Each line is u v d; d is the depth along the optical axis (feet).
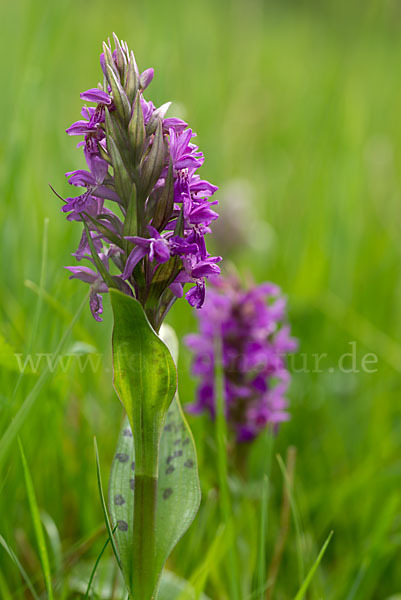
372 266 3.35
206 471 2.09
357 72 5.03
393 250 3.39
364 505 2.11
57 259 2.22
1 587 1.82
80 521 2.00
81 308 1.84
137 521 1.67
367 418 2.45
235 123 4.32
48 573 1.75
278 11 7.80
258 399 2.14
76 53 4.33
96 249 1.68
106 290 1.68
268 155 4.28
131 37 4.25
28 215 2.67
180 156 1.64
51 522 1.96
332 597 1.95
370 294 3.26
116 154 1.63
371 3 4.91
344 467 2.23
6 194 2.35
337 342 2.95
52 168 3.06
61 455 2.02
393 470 2.10
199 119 3.70
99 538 1.97
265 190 4.12
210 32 4.78
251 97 4.68
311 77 4.93
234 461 2.13
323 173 3.61
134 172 1.64
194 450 1.74
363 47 5.03
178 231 1.63
